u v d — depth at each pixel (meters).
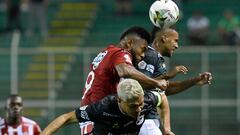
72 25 66.19
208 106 55.25
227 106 55.28
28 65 56.12
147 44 26.00
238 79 55.66
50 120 54.75
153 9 27.23
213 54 55.94
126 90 22.95
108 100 23.73
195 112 55.12
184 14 68.12
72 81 55.50
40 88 55.59
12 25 67.00
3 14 70.56
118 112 23.66
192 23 61.81
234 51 56.09
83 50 55.72
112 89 25.31
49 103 55.28
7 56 56.12
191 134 54.94
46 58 56.31
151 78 25.02
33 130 36.44
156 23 27.30
